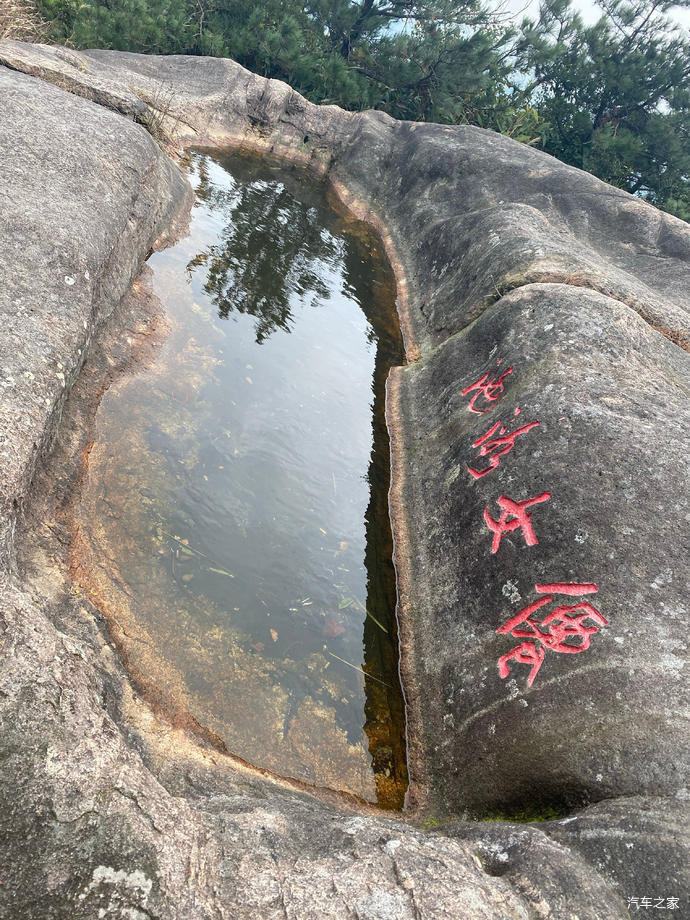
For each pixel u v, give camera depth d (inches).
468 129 458.9
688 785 103.1
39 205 186.4
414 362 277.9
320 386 255.8
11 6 393.7
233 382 235.8
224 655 147.8
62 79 307.1
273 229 376.8
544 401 172.6
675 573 129.3
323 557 184.4
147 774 84.4
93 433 179.5
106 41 493.0
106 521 160.6
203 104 464.4
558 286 219.6
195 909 70.6
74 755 78.6
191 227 327.3
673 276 291.9
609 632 126.4
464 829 108.9
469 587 156.3
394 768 140.7
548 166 391.9
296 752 136.0
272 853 82.7
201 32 571.5
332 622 167.3
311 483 207.8
